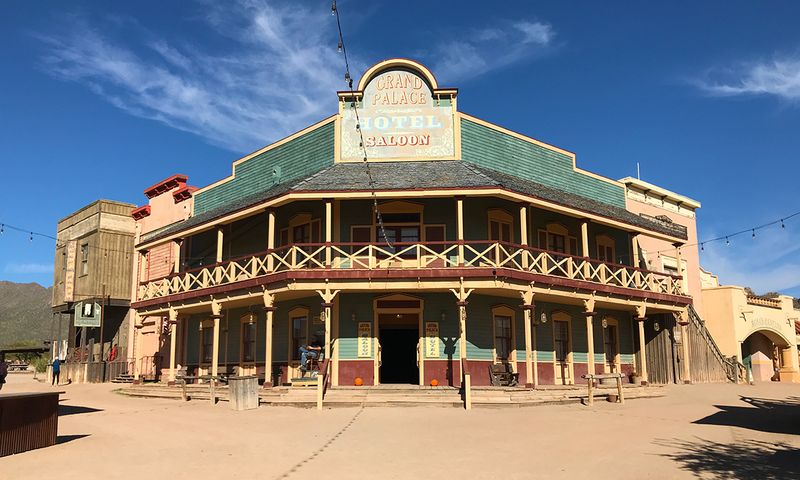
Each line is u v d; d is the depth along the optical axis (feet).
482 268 64.95
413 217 74.38
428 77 77.00
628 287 81.71
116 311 120.67
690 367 93.40
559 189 87.10
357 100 77.61
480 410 57.88
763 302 113.39
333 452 38.78
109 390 91.30
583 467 34.76
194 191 100.83
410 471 33.81
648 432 46.39
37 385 103.60
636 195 104.27
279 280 66.85
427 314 72.02
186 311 87.97
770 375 118.93
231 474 33.12
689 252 112.06
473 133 78.02
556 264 72.49
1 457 37.04
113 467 34.63
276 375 77.46
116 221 120.67
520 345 76.95
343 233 74.18
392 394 62.39
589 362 74.38
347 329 71.92
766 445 41.34
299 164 81.87
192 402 69.05
